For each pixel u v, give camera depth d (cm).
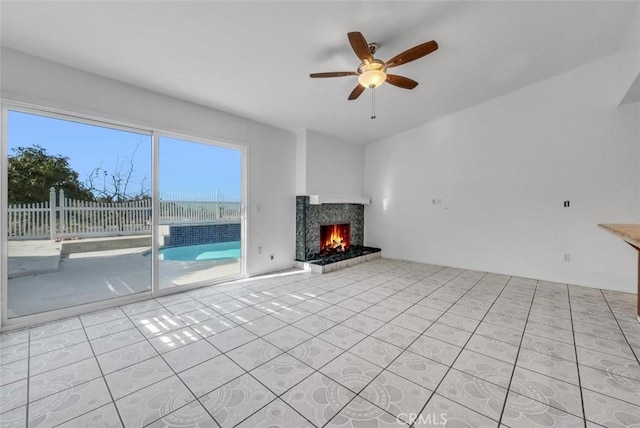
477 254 473
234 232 421
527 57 337
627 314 285
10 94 239
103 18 210
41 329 250
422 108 457
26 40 230
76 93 273
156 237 337
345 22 239
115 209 310
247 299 330
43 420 146
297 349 216
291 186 496
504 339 232
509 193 438
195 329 251
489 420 145
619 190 359
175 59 268
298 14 224
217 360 201
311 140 504
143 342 228
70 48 243
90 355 208
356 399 160
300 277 430
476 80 381
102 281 302
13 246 252
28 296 261
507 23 269
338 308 302
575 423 143
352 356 206
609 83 358
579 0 250
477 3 238
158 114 330
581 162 381
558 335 239
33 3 192
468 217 481
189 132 358
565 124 390
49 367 193
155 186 335
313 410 152
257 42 253
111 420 146
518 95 424
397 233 577
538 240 416
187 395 165
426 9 237
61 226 277
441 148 509
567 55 345
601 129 366
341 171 570
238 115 411
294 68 299
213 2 203
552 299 330
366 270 477
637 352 211
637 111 346
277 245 472
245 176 425
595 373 185
